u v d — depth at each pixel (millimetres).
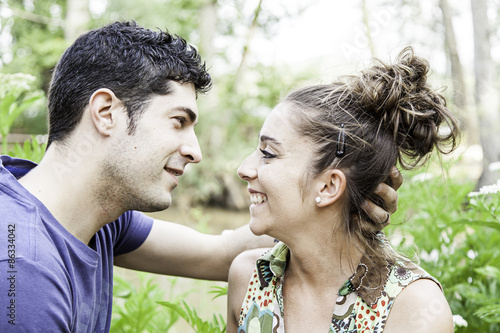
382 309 1029
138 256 1433
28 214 1062
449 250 1802
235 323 1254
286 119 1114
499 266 1654
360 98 1112
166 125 1168
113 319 1733
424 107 1141
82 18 8805
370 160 1099
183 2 8953
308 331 1109
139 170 1156
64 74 1158
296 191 1095
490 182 3480
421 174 1837
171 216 7789
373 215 1107
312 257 1119
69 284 1097
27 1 10922
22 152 1730
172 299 1902
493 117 3973
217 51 9414
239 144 8695
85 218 1172
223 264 1465
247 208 9008
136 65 1136
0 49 10141
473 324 1615
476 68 4359
